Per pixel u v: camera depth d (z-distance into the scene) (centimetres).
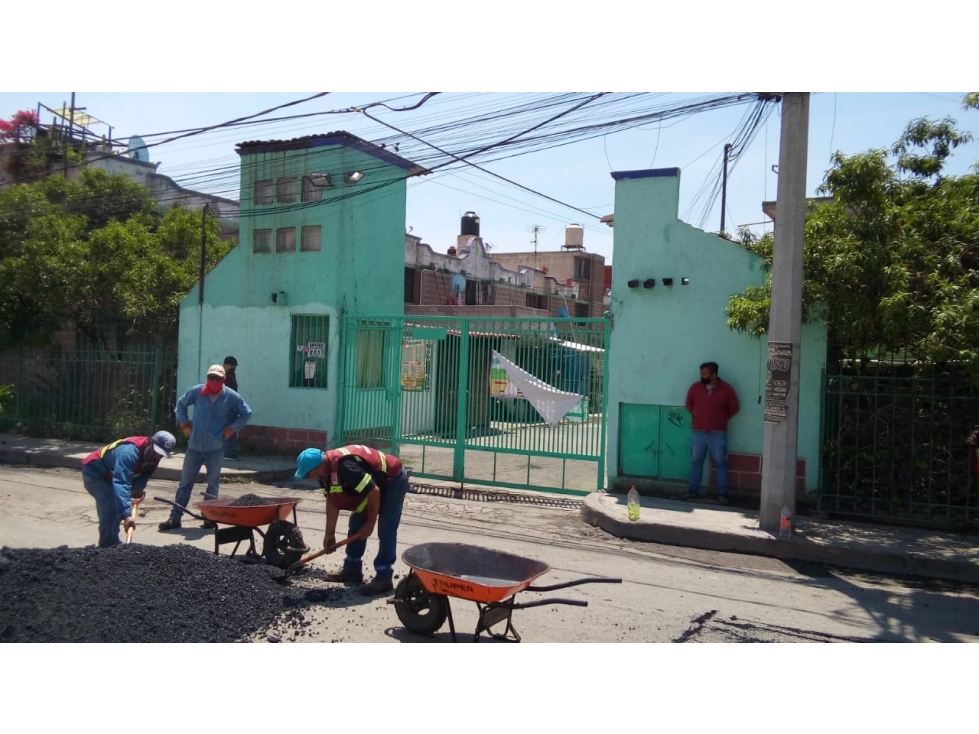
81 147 1933
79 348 1661
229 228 2216
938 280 791
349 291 1342
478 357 1167
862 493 906
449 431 1190
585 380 1085
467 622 570
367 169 1373
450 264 2750
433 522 932
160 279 1516
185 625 507
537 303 3378
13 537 798
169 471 1193
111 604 518
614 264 1062
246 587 573
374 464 605
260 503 708
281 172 1380
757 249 1064
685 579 706
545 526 923
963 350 749
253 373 1389
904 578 731
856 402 909
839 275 832
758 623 582
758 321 911
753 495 969
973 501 851
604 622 576
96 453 668
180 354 1465
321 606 580
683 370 1016
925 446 875
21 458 1351
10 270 1495
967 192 873
